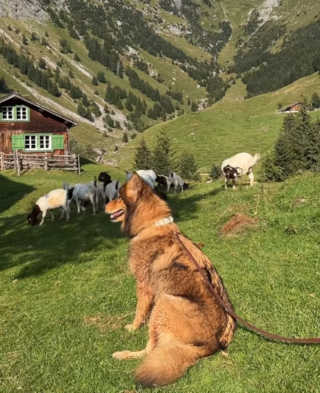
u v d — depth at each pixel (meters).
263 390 2.20
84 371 2.59
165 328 2.17
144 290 2.64
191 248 2.48
